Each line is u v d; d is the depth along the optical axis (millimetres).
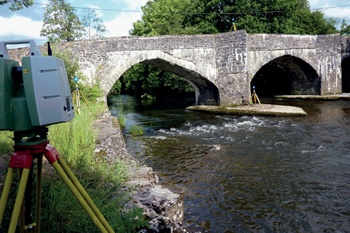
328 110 17078
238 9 26484
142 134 13258
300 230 4625
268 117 15922
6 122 1574
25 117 1612
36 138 1659
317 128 12414
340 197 5770
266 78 29531
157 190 4211
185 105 24766
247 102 19094
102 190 3400
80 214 2770
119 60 16859
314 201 5621
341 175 6953
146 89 32625
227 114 18016
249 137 11508
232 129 13344
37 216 1978
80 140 5730
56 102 1641
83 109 12508
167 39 17828
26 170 1579
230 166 7891
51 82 1624
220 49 19172
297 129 12461
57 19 33312
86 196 1748
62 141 5223
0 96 1557
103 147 6145
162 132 13602
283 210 5266
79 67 15938
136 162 5410
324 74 23172
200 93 22547
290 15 28484
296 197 5809
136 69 32625
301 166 7715
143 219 3066
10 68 1629
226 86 19359
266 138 11180
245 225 4727
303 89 25375
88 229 2766
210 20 28188
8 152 4996
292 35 21438
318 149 9305
